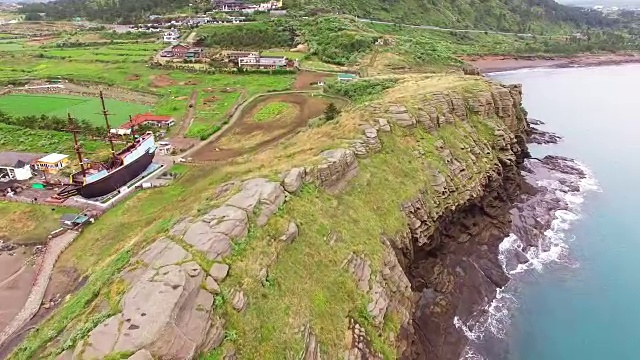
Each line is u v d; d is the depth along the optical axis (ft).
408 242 169.89
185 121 321.32
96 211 200.64
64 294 147.54
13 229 189.06
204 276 102.37
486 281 188.85
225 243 112.37
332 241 139.33
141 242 142.61
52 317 124.36
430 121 224.12
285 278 119.44
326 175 159.74
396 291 146.61
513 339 161.17
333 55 489.26
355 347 119.55
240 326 100.27
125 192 219.82
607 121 408.05
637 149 340.80
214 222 119.14
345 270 133.80
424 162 202.59
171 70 460.96
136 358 79.61
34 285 152.56
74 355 83.97
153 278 98.27
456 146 228.63
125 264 126.62
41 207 204.95
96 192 213.66
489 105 271.69
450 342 157.58
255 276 111.04
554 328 167.12
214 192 153.07
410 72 429.38
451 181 207.21
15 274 160.25
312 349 109.19
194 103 358.64
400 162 195.21
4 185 227.81
